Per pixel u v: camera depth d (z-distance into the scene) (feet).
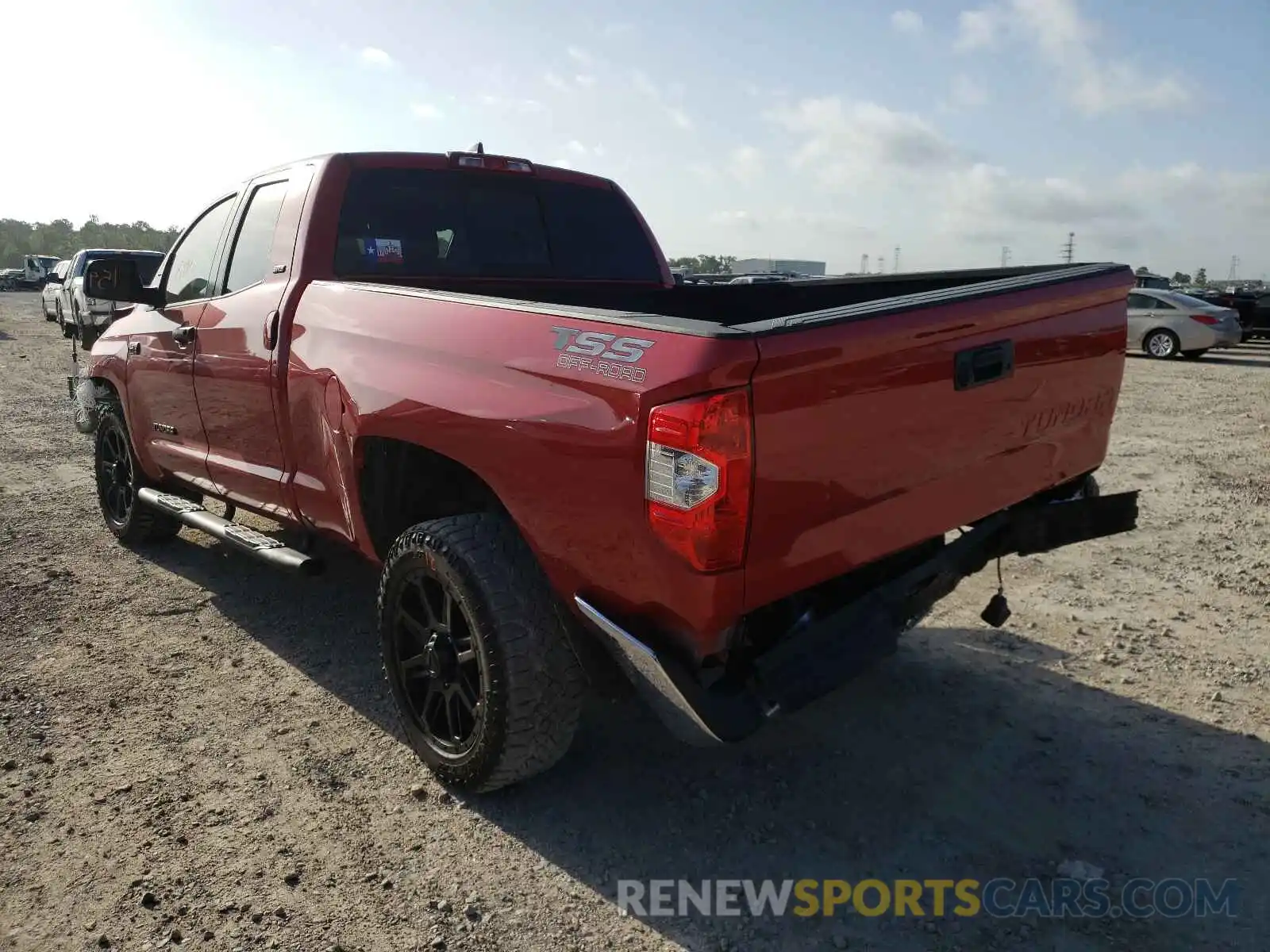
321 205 12.69
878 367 8.07
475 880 8.74
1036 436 10.21
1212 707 12.04
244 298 13.43
